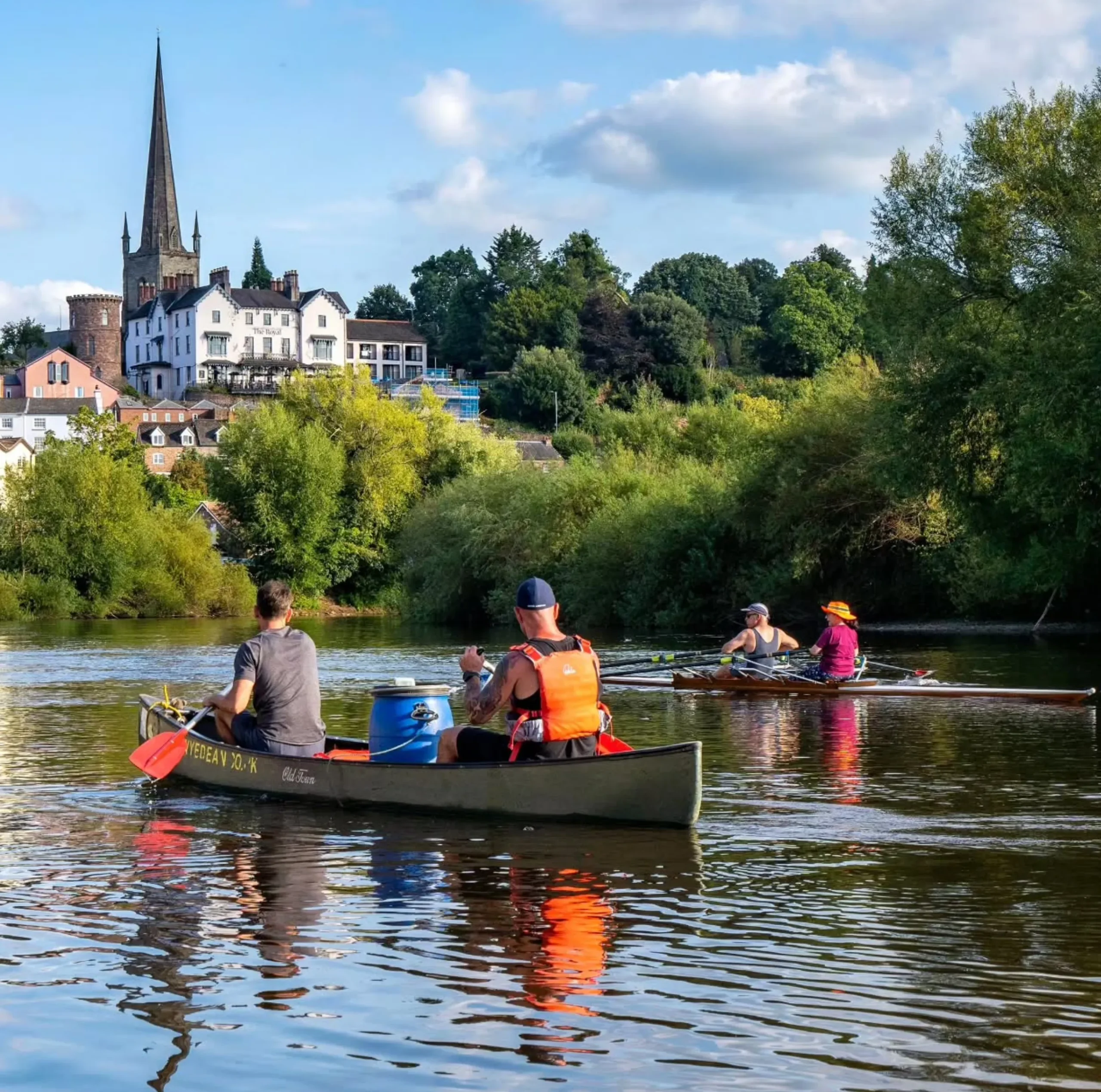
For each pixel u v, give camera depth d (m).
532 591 8.54
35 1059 4.48
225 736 10.08
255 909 6.37
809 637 32.09
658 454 45.44
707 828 8.16
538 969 5.36
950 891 6.55
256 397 120.88
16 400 109.31
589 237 136.50
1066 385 22.00
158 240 161.88
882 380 26.98
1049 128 24.89
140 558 54.59
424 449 64.00
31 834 8.23
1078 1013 4.75
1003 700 15.90
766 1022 4.71
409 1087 4.21
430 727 9.41
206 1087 4.25
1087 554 25.86
